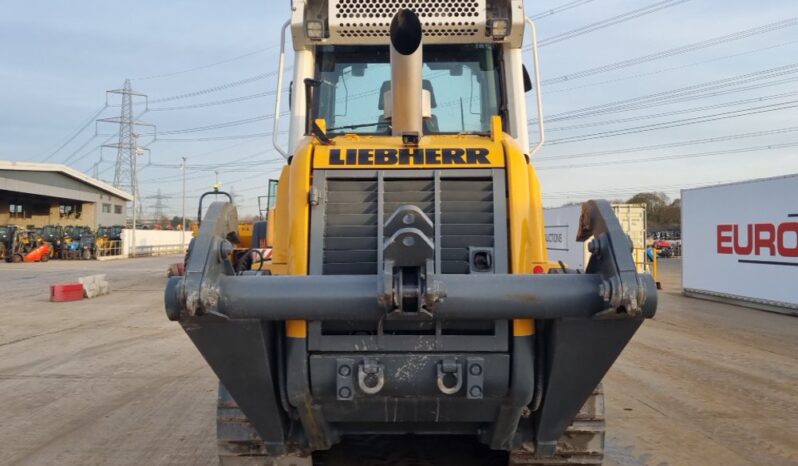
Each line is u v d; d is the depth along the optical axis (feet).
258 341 9.21
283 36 14.85
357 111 14.60
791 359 28.68
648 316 8.74
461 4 14.10
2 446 17.30
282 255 11.34
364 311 8.93
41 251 128.77
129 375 26.16
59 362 28.94
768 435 18.01
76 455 16.56
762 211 45.21
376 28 14.08
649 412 20.30
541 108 14.33
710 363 27.86
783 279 43.32
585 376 9.54
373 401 10.05
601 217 9.47
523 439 11.03
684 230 55.57
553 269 11.18
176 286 8.62
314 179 10.62
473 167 10.67
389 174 10.62
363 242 10.41
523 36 14.35
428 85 14.62
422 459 15.37
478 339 9.73
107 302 54.24
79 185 165.99
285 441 10.73
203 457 16.35
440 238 10.37
